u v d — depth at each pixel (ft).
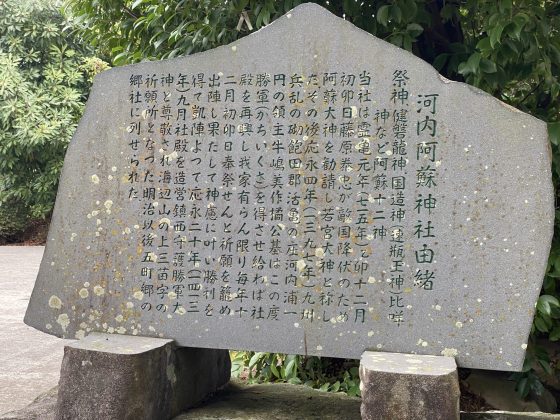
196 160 8.52
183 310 8.39
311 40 8.29
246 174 8.34
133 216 8.65
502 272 7.50
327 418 8.50
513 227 7.51
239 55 8.50
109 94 8.87
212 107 8.54
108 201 8.75
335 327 7.91
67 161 8.91
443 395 6.74
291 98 8.29
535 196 7.48
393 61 8.00
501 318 7.47
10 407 9.89
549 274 10.05
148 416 7.72
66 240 8.84
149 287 8.52
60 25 35.17
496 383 11.50
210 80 8.57
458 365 7.54
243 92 8.45
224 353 10.25
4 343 14.12
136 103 8.79
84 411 7.54
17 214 36.50
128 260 8.61
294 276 8.08
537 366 11.57
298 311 8.03
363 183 7.97
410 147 7.86
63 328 8.74
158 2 11.76
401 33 10.21
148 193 8.63
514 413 8.90
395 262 7.79
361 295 7.86
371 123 8.00
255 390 10.07
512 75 10.45
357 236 7.93
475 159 7.66
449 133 7.76
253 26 11.25
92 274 8.71
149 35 12.71
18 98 33.68
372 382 6.90
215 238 8.37
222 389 10.14
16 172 35.17
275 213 8.20
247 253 8.25
